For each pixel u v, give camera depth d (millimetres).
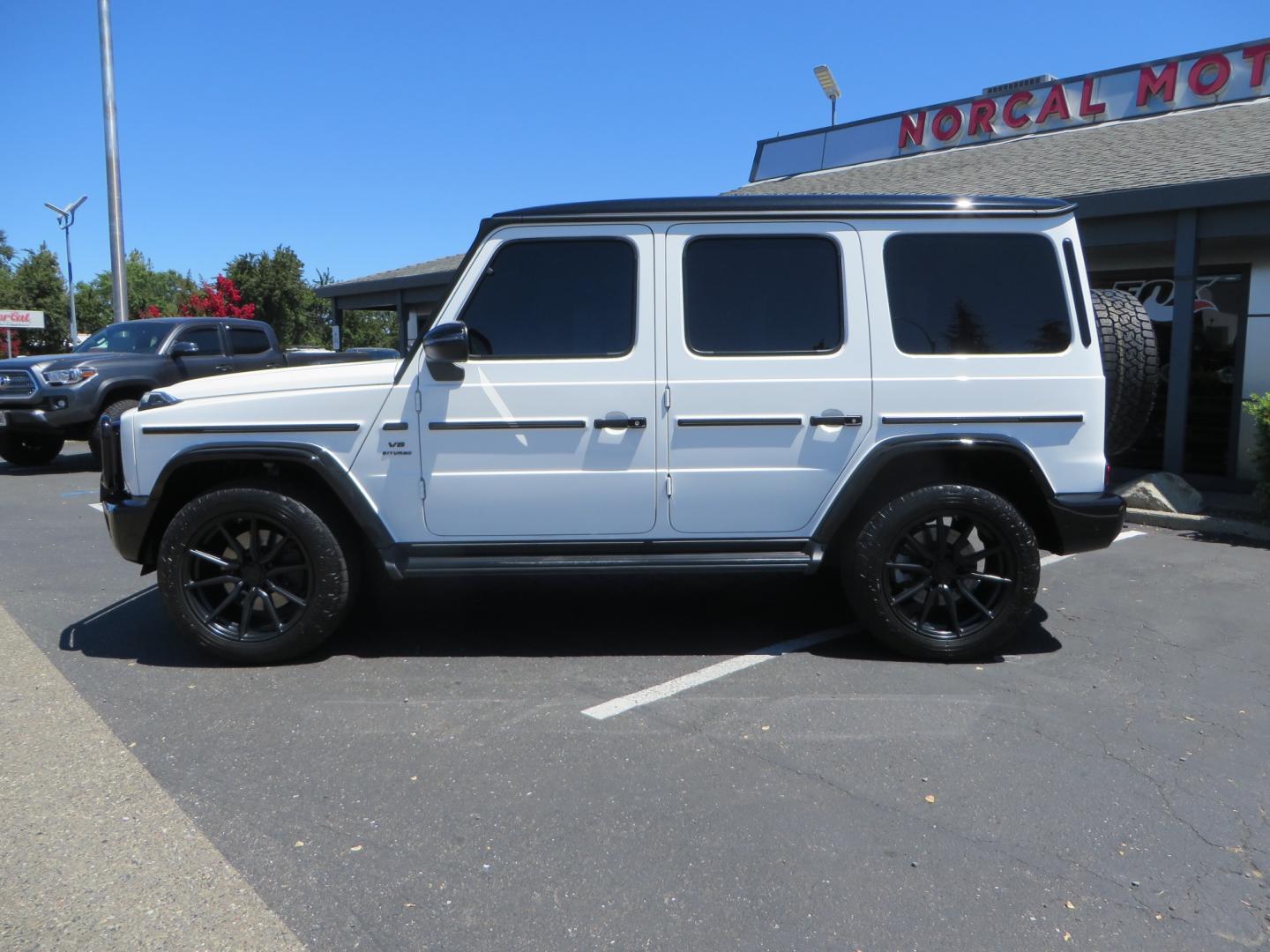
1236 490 10242
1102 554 7004
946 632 4512
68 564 6688
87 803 3133
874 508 4441
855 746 3574
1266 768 3398
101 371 11266
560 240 4359
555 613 5363
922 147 16969
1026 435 4398
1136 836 2941
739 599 5625
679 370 4324
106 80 17688
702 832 2957
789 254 4391
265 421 4309
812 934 2457
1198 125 12266
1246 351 10297
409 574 4336
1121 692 4133
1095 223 9773
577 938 2441
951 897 2617
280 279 42094
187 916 2527
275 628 4441
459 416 4301
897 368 4355
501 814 3066
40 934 2443
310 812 3074
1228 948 2400
